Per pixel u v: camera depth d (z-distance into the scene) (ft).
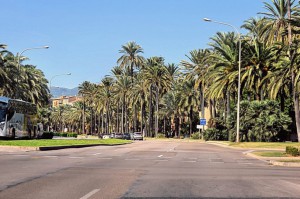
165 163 64.08
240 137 163.43
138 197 30.55
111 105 403.34
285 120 155.74
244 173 50.06
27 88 247.70
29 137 148.87
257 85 172.45
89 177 42.75
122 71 338.54
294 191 34.83
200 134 275.39
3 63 194.90
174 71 302.04
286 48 140.05
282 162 65.41
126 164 60.39
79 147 114.93
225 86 187.32
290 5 149.69
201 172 50.34
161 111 342.64
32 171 47.52
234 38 200.03
